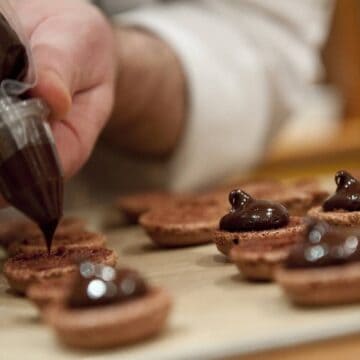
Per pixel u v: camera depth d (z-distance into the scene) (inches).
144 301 17.6
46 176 19.9
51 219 20.2
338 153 47.7
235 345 16.8
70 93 22.5
